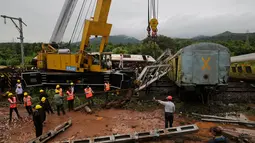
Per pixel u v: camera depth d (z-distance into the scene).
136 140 7.20
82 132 8.58
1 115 11.36
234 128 8.69
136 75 16.36
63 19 17.28
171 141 7.42
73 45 18.08
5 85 18.27
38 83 16.72
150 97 14.58
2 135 8.48
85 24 14.27
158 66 15.48
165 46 61.00
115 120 10.09
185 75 12.01
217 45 11.74
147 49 44.31
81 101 13.63
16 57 49.16
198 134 8.04
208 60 11.72
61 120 10.27
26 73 16.28
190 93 13.27
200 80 11.82
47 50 18.16
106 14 14.52
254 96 14.43
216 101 13.34
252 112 10.90
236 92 15.84
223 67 11.75
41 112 8.04
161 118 10.21
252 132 8.19
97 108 12.27
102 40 15.21
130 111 11.58
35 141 7.20
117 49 53.38
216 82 11.75
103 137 7.15
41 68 18.06
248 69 18.59
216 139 4.54
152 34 15.65
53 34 18.20
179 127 7.79
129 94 13.57
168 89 17.27
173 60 16.17
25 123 10.01
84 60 15.78
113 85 15.45
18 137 8.28
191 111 11.12
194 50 11.80
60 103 10.96
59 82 16.67
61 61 16.38
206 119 9.70
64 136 8.16
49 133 7.94
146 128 8.91
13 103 10.37
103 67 15.88
